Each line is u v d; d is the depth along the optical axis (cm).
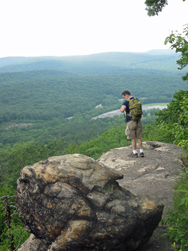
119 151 708
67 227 252
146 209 265
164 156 619
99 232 244
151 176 502
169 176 498
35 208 283
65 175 282
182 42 375
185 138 341
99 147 1736
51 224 262
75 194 266
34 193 287
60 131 19300
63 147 3022
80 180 279
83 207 257
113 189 284
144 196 287
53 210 265
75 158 311
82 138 16075
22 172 309
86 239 243
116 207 260
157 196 413
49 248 256
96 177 285
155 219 271
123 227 246
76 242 243
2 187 2034
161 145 731
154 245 281
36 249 283
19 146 2997
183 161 586
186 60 485
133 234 252
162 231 308
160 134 1171
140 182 477
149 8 859
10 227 539
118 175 297
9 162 2680
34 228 286
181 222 276
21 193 304
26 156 2783
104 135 2119
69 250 247
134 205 267
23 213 299
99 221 250
